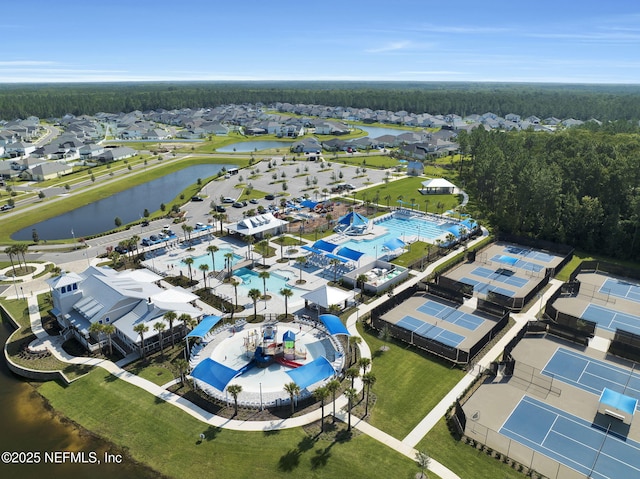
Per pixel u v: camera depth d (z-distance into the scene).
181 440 45.50
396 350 60.84
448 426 46.88
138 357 59.47
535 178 102.31
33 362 58.91
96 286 67.81
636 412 49.47
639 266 91.12
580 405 50.56
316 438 45.16
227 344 62.41
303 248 97.62
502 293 78.19
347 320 68.81
